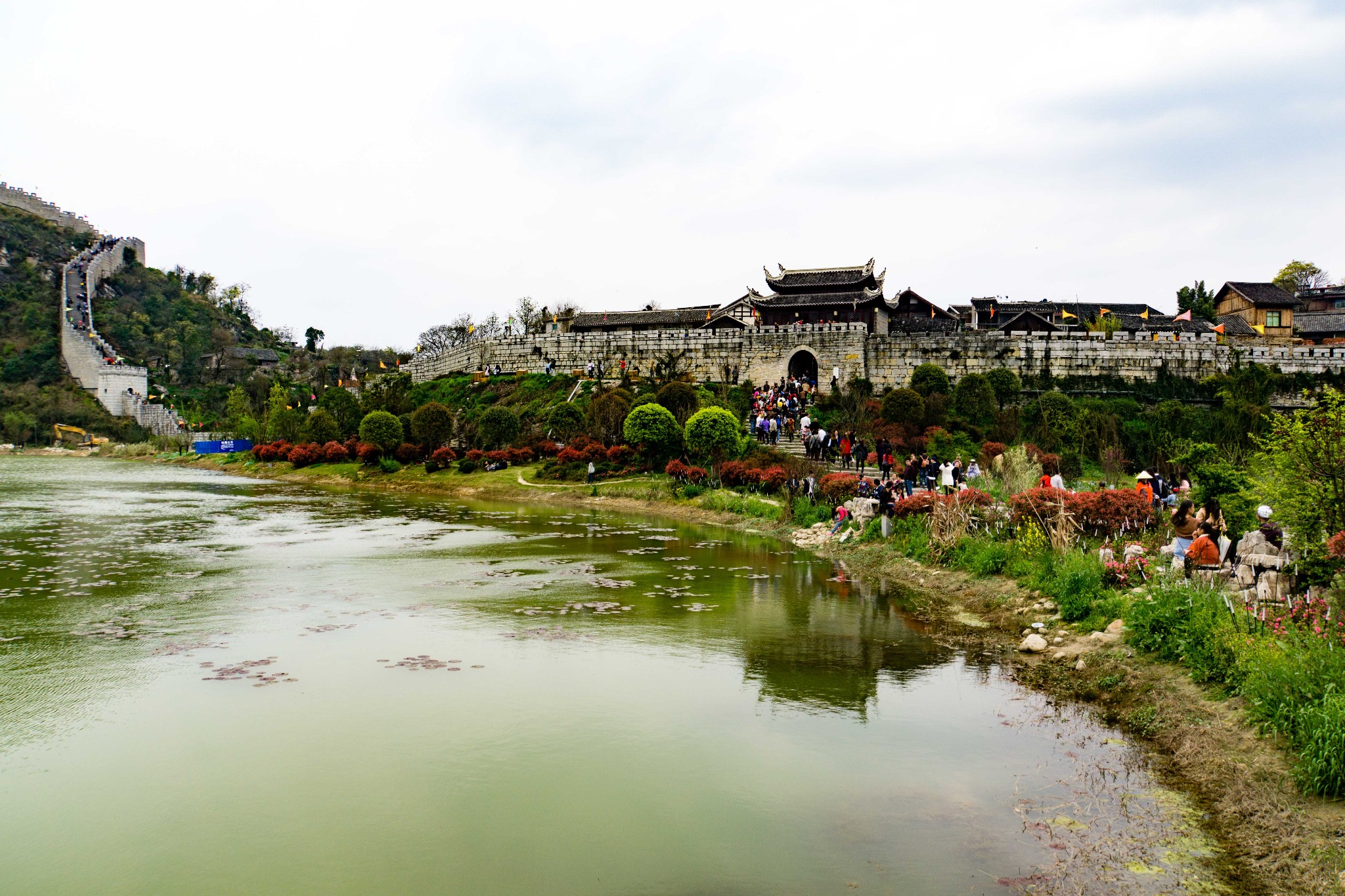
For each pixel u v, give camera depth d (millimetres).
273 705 15508
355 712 15219
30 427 117375
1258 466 24906
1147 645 16703
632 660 18344
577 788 12445
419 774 12852
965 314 86188
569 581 26594
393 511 46250
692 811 11773
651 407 53906
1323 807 10742
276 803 11953
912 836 11078
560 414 61812
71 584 25422
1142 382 60875
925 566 27109
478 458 62469
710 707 15648
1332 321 78812
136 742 13867
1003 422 55031
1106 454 48781
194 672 17234
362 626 20828
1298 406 58062
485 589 25297
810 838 11070
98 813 11625
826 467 46688
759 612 22641
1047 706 15711
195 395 141375
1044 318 70562
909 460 36812
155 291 173375
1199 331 70688
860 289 76062
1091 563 21031
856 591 25312
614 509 47000
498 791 12336
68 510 45094
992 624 21328
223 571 27797
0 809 11727
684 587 25750
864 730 14609
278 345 193625
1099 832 11086
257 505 48969
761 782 12656
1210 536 18688
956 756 13562
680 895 9742
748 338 71312
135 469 83438
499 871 10258
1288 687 12547
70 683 16500
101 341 138000
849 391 64062
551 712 15320
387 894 9758
